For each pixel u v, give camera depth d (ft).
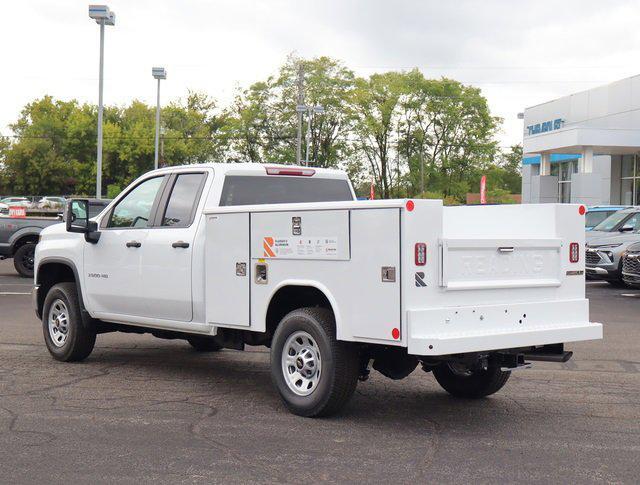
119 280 27.76
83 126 306.14
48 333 30.83
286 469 17.43
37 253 31.37
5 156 328.29
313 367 21.83
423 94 251.80
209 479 16.74
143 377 27.68
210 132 317.22
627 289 60.54
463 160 258.37
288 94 238.89
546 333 21.50
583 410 23.24
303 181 27.48
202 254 24.79
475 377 24.16
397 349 21.24
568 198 149.38
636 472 17.37
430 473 17.21
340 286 20.76
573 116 147.33
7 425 21.03
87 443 19.38
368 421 21.72
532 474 17.17
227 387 26.08
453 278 20.08
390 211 19.65
